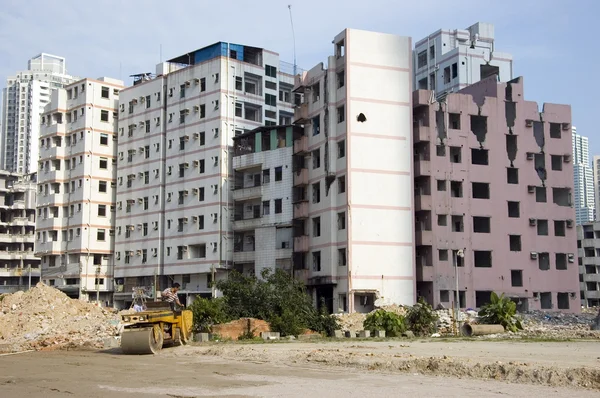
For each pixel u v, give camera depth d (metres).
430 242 73.50
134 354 32.34
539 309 77.00
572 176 81.81
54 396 19.59
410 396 18.81
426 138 74.88
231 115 87.88
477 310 70.12
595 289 112.38
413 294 71.12
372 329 49.03
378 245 70.56
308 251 75.31
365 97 72.19
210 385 21.39
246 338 44.25
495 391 19.69
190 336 39.41
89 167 100.88
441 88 105.50
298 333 46.81
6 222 126.75
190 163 89.94
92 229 100.06
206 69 89.69
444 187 75.31
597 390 19.86
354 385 20.97
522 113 80.12
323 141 74.00
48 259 104.31
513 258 76.94
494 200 77.19
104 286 100.12
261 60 94.12
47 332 41.16
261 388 20.55
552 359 27.28
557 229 80.62
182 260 89.06
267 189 80.69
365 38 73.06
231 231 85.31
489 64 103.31
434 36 108.88
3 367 27.47
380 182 71.56
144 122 97.44
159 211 93.00
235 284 50.25
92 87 102.62
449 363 24.09
